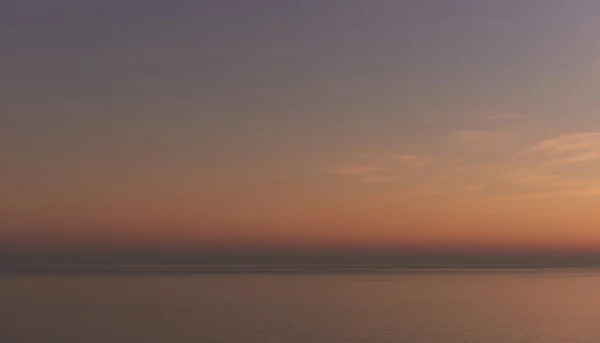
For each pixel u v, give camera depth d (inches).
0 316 2274.9
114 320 2145.7
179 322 2087.8
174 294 3447.3
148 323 2058.3
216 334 1801.2
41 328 1930.4
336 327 1955.0
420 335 1784.0
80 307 2640.3
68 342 1668.3
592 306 2711.6
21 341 1692.9
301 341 1678.2
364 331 1866.4
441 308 2608.3
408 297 3250.5
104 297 3201.3
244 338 1731.1
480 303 2866.6
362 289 3956.7
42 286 4106.8
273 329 1908.2
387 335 1785.2
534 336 1766.7
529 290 3836.1
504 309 2564.0
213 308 2610.7
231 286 4249.5
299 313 2397.9
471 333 1824.6
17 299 3058.6
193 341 1679.4
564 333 1827.0
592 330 1889.8
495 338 1732.3
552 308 2613.2
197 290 3779.5
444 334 1803.6
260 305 2770.7
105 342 1669.5
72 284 4379.9
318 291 3742.6
